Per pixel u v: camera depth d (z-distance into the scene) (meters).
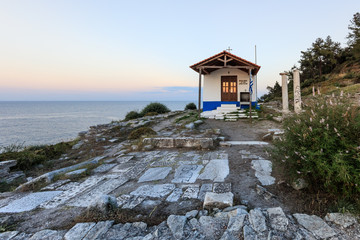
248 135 8.12
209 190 3.41
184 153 6.02
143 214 2.74
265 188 3.31
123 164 5.34
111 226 2.45
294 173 3.03
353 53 27.14
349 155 2.48
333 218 2.29
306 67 34.47
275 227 2.19
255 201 2.94
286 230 2.14
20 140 17.20
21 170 6.18
